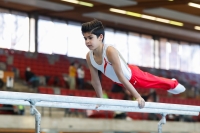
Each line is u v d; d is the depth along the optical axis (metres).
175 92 7.41
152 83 7.06
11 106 20.73
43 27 30.73
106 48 6.34
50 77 28.45
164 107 6.46
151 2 27.09
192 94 36.03
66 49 31.81
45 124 19.73
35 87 25.84
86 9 29.19
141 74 6.95
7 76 24.89
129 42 35.69
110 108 6.41
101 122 21.62
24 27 29.80
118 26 34.66
